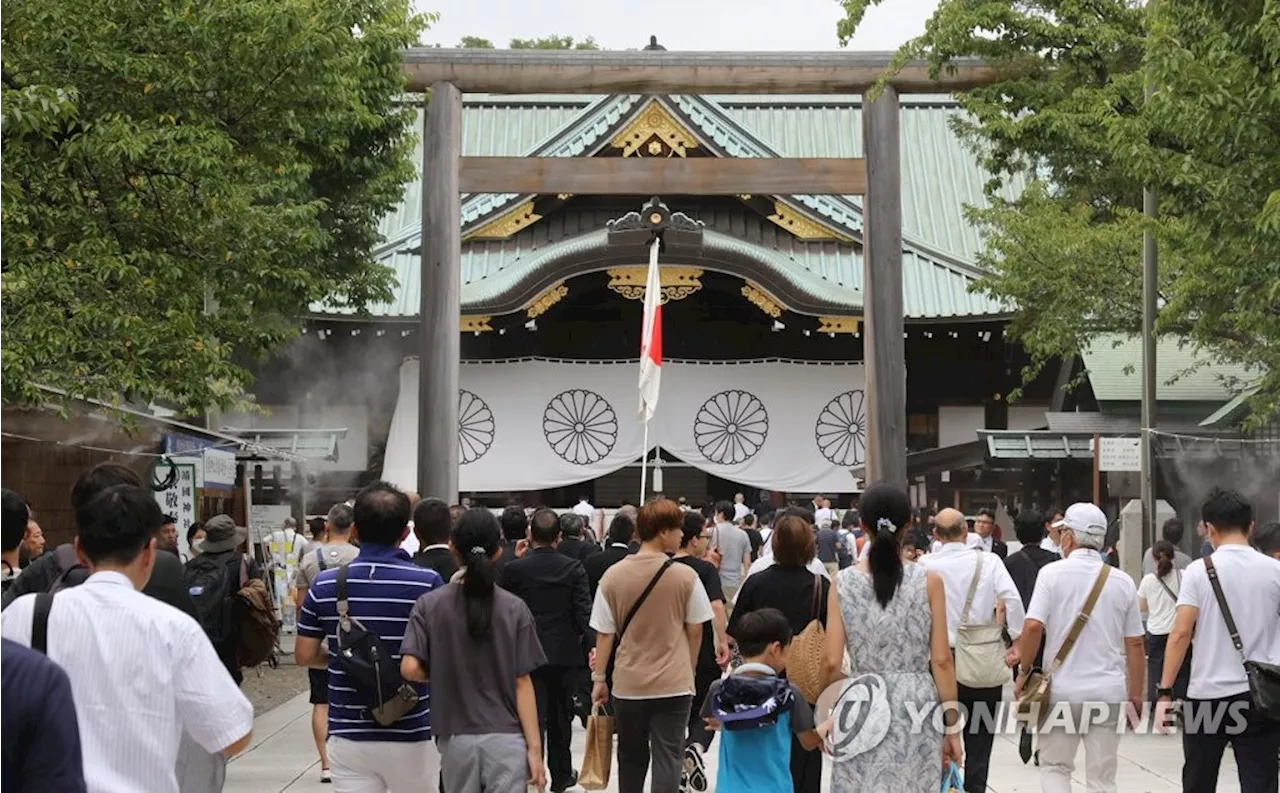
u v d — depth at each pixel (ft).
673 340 106.01
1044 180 83.97
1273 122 36.65
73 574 17.69
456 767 19.93
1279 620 23.11
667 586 25.29
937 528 29.14
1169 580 39.99
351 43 51.78
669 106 93.86
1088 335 71.15
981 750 28.50
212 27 41.14
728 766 20.85
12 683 10.52
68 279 36.73
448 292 62.39
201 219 40.96
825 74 62.03
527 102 117.19
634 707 25.13
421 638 20.07
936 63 55.57
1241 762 23.06
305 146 55.62
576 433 100.73
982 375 104.78
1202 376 86.69
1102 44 53.06
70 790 10.54
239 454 59.93
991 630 28.17
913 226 110.11
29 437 42.27
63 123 38.91
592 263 95.55
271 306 54.75
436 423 62.23
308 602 20.63
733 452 101.19
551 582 30.48
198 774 19.70
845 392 102.17
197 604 24.18
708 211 106.22
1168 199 40.29
